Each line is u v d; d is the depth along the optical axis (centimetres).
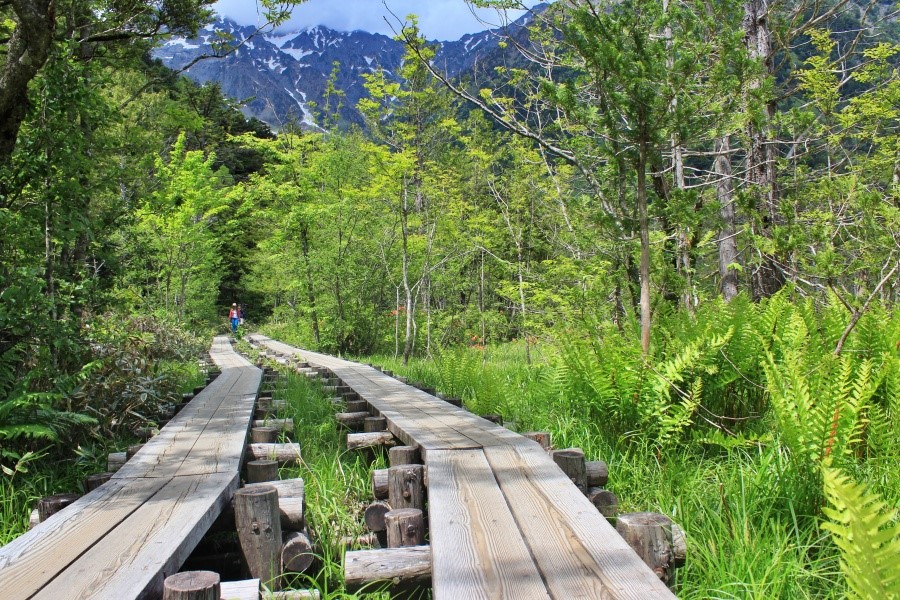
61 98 628
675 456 434
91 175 687
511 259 1731
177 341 1466
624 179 602
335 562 329
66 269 677
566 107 558
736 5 524
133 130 840
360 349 2208
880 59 927
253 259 3098
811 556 299
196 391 876
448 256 1831
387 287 2225
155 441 486
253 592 245
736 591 255
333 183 2177
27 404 448
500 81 990
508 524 267
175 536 270
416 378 1045
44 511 338
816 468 326
